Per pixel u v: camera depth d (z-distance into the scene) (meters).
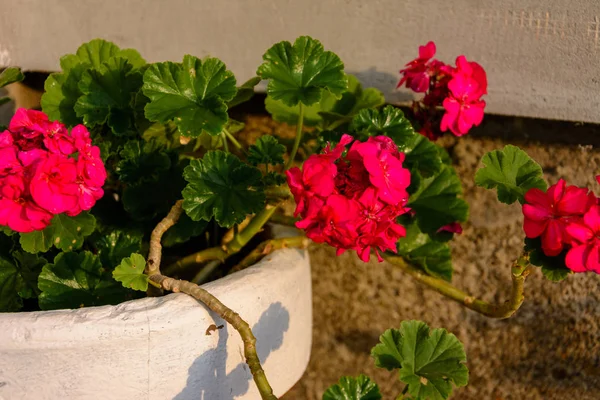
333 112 0.92
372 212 0.71
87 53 0.89
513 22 0.93
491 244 0.99
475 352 1.01
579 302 0.99
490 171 0.82
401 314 1.02
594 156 0.96
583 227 0.71
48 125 0.74
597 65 0.93
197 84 0.82
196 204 0.79
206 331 0.73
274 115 0.91
